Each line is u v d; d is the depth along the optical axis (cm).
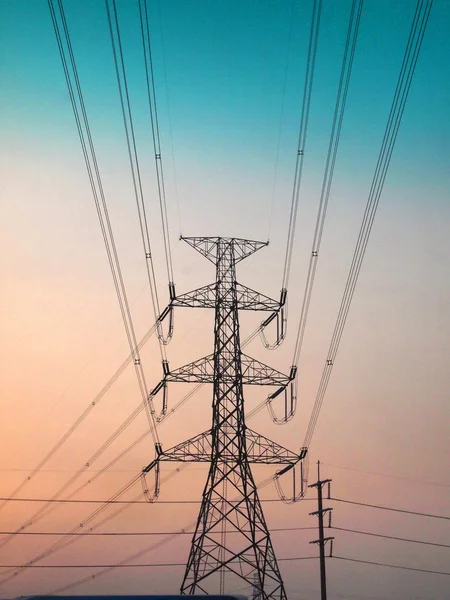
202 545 3244
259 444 3525
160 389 3884
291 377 3703
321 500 3712
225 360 3712
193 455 3522
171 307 3922
